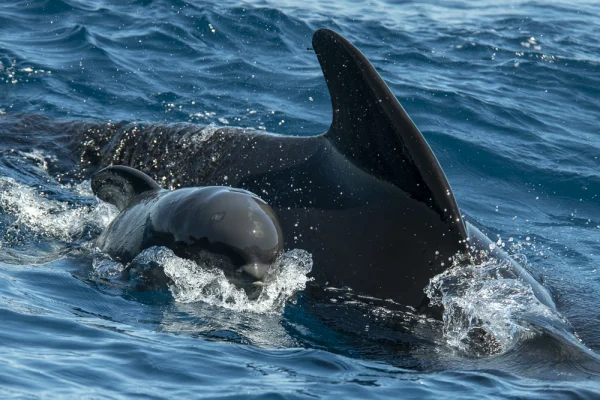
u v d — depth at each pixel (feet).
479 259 97.19
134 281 98.32
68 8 219.61
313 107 179.73
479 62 217.36
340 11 250.16
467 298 91.66
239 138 117.70
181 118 167.63
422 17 253.85
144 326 87.56
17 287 93.71
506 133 177.27
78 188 128.88
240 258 90.94
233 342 85.25
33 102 166.61
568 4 278.46
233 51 206.69
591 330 93.76
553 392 77.36
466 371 82.28
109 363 76.95
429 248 94.27
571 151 172.24
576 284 109.91
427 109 183.73
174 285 95.86
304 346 86.38
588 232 138.62
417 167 92.63
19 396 67.92
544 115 188.75
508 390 77.82
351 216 98.43
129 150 129.49
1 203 122.11
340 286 96.78
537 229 137.80
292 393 74.38
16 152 135.23
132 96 175.32
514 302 92.84
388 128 92.84
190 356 80.38
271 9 232.32
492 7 271.69
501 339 88.17
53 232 116.37
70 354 77.77
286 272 97.14
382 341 89.35
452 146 168.96
